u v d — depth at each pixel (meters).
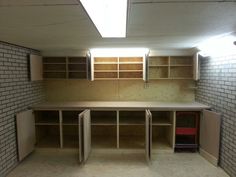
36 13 1.59
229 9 1.51
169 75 4.39
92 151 3.97
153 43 3.40
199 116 3.91
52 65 4.54
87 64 4.29
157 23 1.96
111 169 3.30
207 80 3.89
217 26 2.09
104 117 4.62
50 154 3.91
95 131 4.83
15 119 3.36
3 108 3.03
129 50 4.28
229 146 3.01
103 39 2.95
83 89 4.76
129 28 2.20
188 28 2.21
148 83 4.70
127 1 1.34
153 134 4.75
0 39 2.85
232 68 2.97
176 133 3.92
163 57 4.46
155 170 3.25
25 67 3.78
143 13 1.63
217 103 3.46
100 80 4.73
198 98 4.41
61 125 3.98
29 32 2.36
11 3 1.35
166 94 4.72
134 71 4.43
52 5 1.40
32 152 3.98
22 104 3.65
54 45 3.57
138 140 4.43
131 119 4.39
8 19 1.76
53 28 2.15
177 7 1.47
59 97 4.79
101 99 4.78
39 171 3.23
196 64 4.09
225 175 3.04
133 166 3.40
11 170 3.22
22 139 3.50
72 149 3.98
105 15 1.75
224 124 3.16
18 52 3.52
